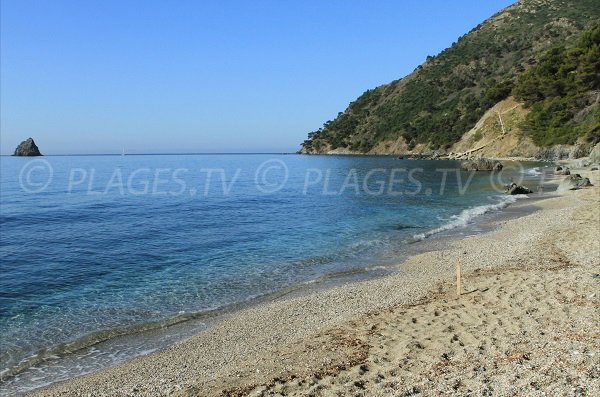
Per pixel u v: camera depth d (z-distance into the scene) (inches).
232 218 1173.1
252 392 275.9
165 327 452.4
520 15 7519.7
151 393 302.7
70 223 1112.8
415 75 7386.8
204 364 354.3
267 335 408.8
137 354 388.8
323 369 304.0
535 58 5364.2
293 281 606.5
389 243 823.7
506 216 1054.4
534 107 3580.2
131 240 894.4
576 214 938.1
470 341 325.1
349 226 1012.5
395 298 487.2
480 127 4097.0
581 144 2827.3
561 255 602.2
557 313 358.9
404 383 264.7
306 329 415.5
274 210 1320.1
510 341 313.6
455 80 6314.0
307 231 965.8
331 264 690.2
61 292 568.1
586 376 238.8
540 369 256.7
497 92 4217.5
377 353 323.9
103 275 645.3
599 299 378.9
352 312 451.2
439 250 740.7
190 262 716.0
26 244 861.8
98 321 468.1
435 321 381.4
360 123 7180.1
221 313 489.4
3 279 625.0
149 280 618.8
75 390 319.0
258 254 764.0
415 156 4847.4
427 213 1173.7
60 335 432.1
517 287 448.1
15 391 326.3
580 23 6299.2
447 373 271.1
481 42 7135.8
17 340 420.8
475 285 486.0
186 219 1161.4
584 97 3134.8
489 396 231.1
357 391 261.6
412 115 6215.6
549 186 1658.5
